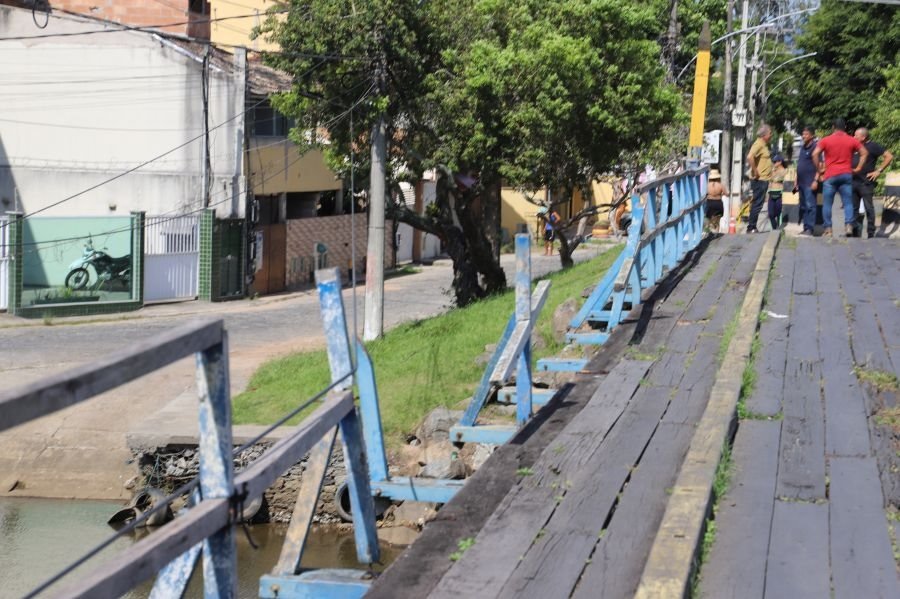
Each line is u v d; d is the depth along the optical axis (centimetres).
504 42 2338
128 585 306
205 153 3180
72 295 2889
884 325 1065
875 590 489
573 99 2250
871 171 1864
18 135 3256
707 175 1906
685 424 734
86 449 1631
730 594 484
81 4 3678
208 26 3891
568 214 5397
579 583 488
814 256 1541
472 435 762
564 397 825
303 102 2236
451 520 570
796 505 595
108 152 3228
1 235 2784
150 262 3053
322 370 1742
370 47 2112
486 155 2281
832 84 4184
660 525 529
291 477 1416
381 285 1984
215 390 355
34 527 1411
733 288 1281
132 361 304
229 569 360
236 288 3278
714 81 4822
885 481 634
